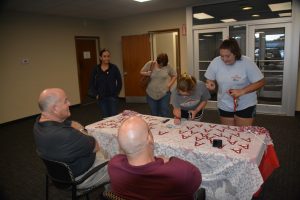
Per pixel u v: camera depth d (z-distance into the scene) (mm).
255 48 5207
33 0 4512
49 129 1664
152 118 2629
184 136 2047
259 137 1947
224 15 5422
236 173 1646
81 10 5758
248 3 5113
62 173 1695
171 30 6477
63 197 2453
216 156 1698
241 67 2256
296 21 4629
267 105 5230
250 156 1620
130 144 1071
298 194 2287
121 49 7500
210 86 2518
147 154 1103
